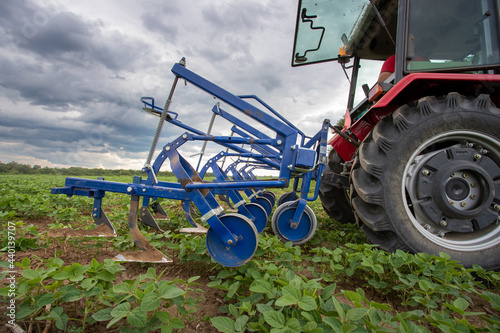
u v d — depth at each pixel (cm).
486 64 245
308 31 395
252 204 334
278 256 208
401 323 106
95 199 254
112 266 152
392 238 236
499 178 234
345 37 399
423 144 233
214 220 197
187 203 311
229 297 150
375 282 183
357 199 251
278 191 964
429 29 255
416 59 255
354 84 423
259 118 218
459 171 234
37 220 366
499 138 230
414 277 173
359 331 105
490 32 246
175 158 222
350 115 405
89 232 249
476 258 228
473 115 231
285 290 121
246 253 193
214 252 197
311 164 215
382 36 368
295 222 294
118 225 331
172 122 327
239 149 364
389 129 242
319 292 182
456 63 253
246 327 125
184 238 243
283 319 106
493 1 245
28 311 117
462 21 252
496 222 237
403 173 234
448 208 229
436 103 237
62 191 252
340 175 338
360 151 252
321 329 100
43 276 131
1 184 692
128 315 108
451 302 162
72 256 234
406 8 255
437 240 235
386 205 233
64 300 123
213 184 209
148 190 224
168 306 134
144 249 220
